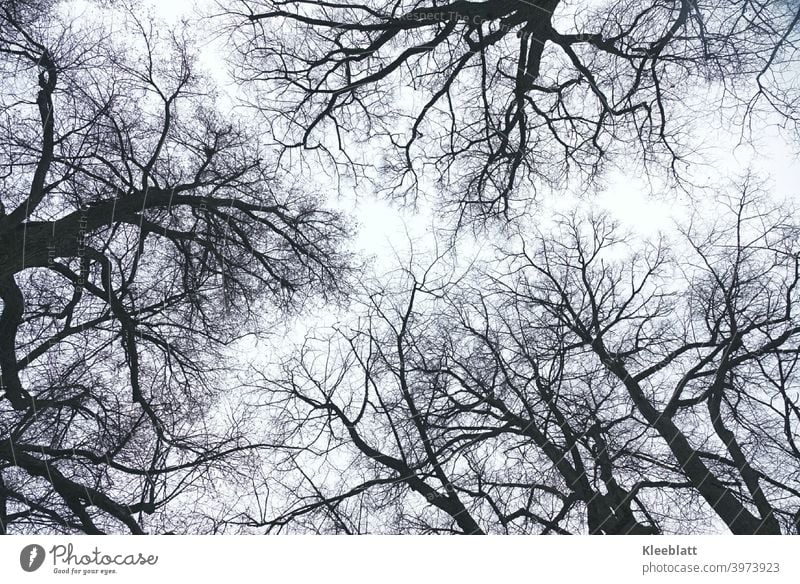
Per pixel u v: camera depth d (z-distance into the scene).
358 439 10.52
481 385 11.08
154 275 12.72
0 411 10.41
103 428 10.88
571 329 11.55
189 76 12.36
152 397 11.70
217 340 12.39
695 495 9.69
